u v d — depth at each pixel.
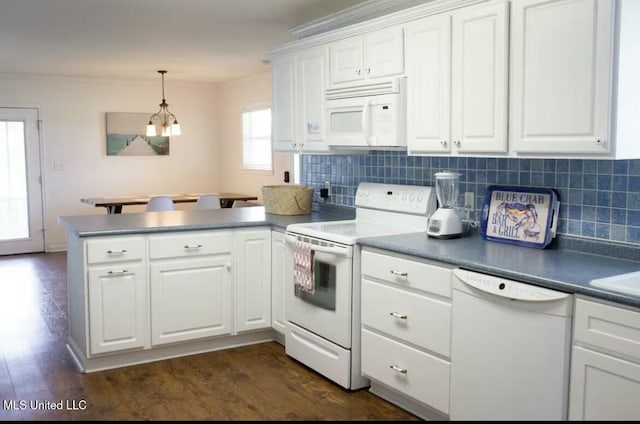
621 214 2.69
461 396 2.65
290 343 3.84
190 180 8.89
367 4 4.05
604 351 2.09
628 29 2.35
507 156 2.79
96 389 3.34
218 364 3.76
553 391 2.25
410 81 3.31
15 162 7.77
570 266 2.50
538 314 2.29
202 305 3.88
